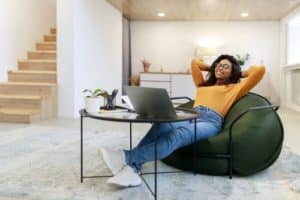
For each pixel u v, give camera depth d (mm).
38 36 6652
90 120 4965
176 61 8453
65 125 4445
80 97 5355
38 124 4504
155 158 2002
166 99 1849
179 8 6977
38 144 3264
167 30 8445
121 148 3139
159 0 6258
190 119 1914
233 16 7766
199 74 2951
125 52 8117
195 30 8367
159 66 8508
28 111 4770
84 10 5387
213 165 2305
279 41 8133
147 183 2162
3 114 4633
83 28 5379
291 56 7539
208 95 2715
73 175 2307
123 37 7949
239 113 2482
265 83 8203
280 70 8039
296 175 2352
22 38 6090
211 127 2408
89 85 5703
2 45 5527
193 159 2359
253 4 6500
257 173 2389
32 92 5227
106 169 2447
